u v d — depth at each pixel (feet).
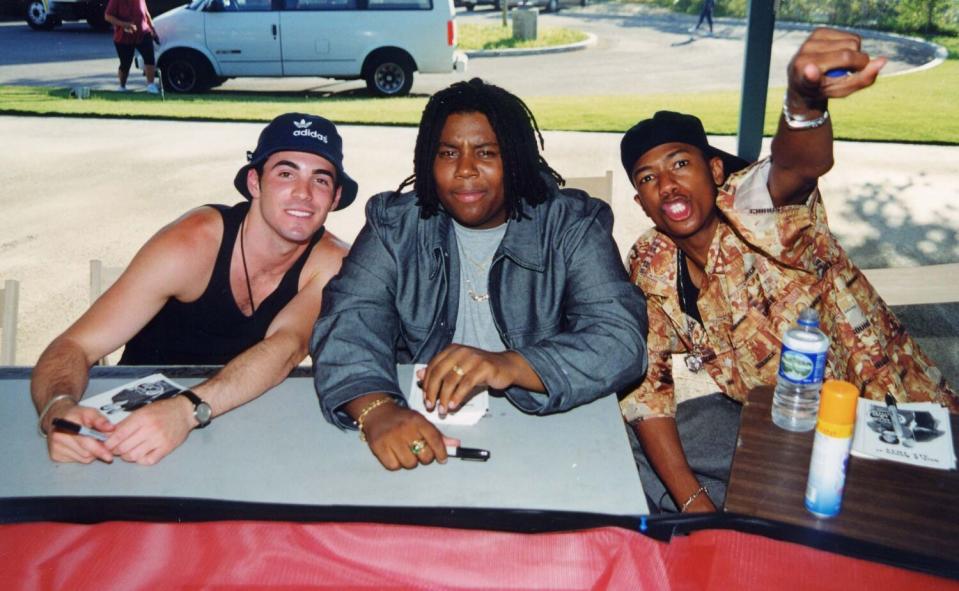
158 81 38.50
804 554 4.95
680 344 8.21
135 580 4.81
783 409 6.63
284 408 6.81
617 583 4.80
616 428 6.42
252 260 8.00
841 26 62.34
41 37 57.52
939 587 4.71
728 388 7.98
